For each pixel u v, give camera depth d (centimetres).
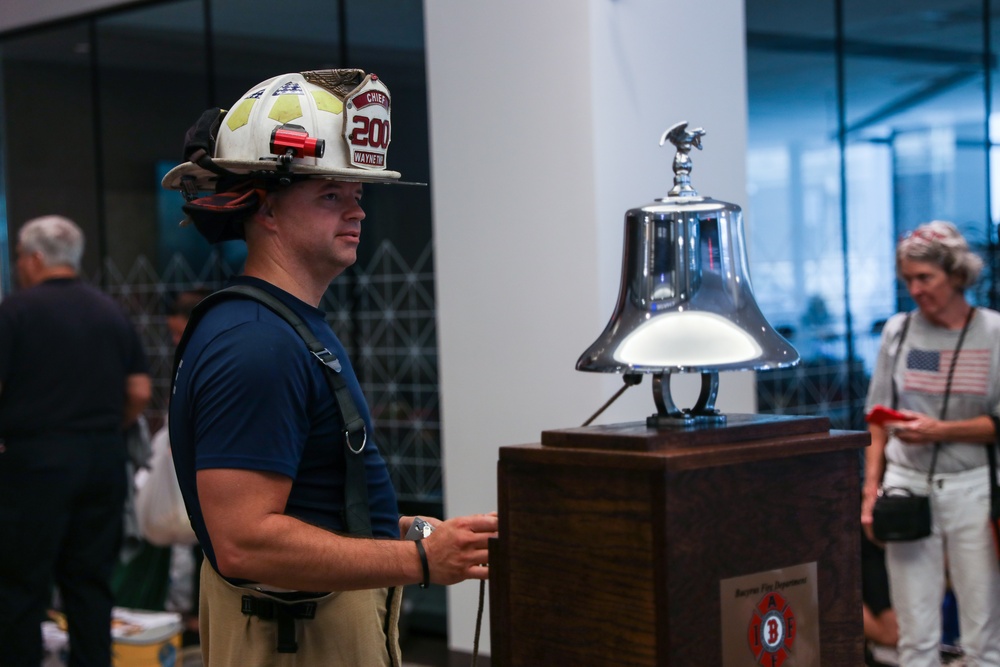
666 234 148
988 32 542
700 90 411
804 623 139
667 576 124
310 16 535
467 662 429
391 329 507
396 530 184
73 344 380
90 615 385
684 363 139
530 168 397
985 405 315
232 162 166
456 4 416
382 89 171
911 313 336
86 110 622
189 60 582
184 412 168
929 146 540
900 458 331
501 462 143
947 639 410
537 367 398
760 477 134
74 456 377
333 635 173
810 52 526
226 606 174
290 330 165
